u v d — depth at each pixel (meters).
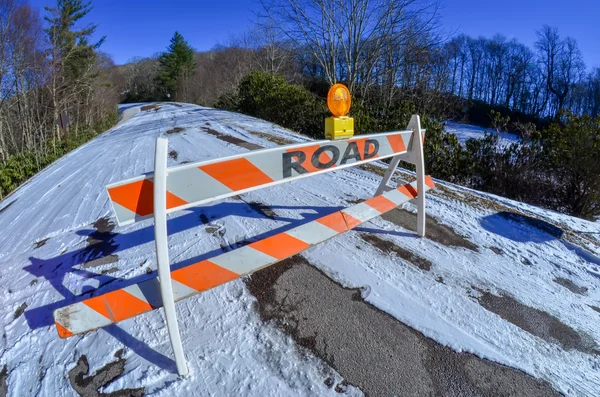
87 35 30.02
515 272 2.81
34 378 1.86
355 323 2.17
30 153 15.02
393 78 13.55
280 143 7.48
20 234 3.84
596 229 3.75
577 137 5.69
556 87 36.50
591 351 2.04
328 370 1.85
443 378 1.82
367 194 4.31
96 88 32.50
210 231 3.31
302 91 11.49
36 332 2.19
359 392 1.73
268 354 1.95
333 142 2.38
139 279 2.63
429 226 3.50
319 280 2.56
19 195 5.65
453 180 6.48
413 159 3.11
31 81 22.72
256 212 3.74
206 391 1.73
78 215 4.08
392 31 11.95
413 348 2.00
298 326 2.14
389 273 2.68
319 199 4.13
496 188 6.29
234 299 2.37
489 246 3.20
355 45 12.14
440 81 17.00
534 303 2.44
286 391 1.73
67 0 28.50
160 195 1.56
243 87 14.07
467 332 2.13
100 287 2.58
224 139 8.02
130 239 3.28
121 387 1.76
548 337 2.13
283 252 2.13
